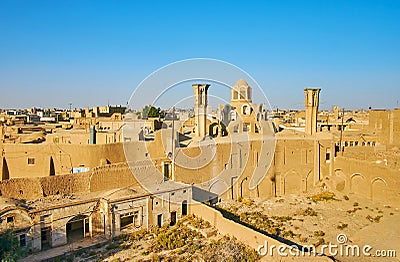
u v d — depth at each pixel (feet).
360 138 183.83
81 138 135.74
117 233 97.04
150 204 103.45
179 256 85.81
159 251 88.84
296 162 157.28
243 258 83.82
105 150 117.60
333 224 115.85
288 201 143.13
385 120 184.14
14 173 116.16
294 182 157.07
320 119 312.09
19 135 142.72
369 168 146.30
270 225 111.45
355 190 154.61
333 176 163.73
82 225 105.50
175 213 111.65
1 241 67.77
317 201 143.23
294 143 156.46
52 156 116.37
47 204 91.25
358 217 123.24
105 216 95.71
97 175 105.81
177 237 97.40
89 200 95.66
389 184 136.67
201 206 111.24
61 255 85.15
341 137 173.68
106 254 86.58
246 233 91.91
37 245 86.58
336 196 150.30
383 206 134.62
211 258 82.99
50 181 100.89
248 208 130.31
